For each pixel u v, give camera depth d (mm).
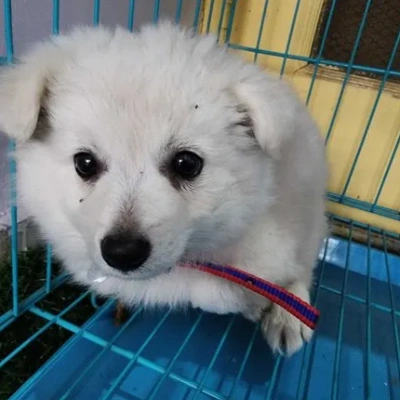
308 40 399
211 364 220
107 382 220
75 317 261
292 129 184
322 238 295
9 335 245
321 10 395
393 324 276
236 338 256
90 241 162
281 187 215
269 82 187
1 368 230
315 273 332
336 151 414
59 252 215
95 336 235
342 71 401
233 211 184
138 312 258
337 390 231
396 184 406
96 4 223
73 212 176
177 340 250
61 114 172
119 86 163
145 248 153
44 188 188
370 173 412
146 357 236
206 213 175
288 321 234
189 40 202
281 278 229
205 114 169
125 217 154
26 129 170
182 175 172
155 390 207
